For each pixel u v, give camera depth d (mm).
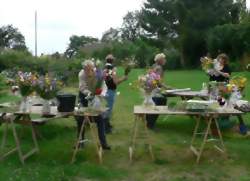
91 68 6379
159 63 8125
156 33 42812
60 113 6066
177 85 18969
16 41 61875
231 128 7559
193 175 5414
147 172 5523
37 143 6895
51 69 19688
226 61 8211
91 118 6262
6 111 5973
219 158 6086
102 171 5473
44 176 5254
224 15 37188
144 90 6527
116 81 7449
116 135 7543
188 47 37281
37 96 6887
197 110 5965
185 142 6973
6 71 17312
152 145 6773
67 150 6426
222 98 6656
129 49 43344
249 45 29734
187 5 37562
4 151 6387
